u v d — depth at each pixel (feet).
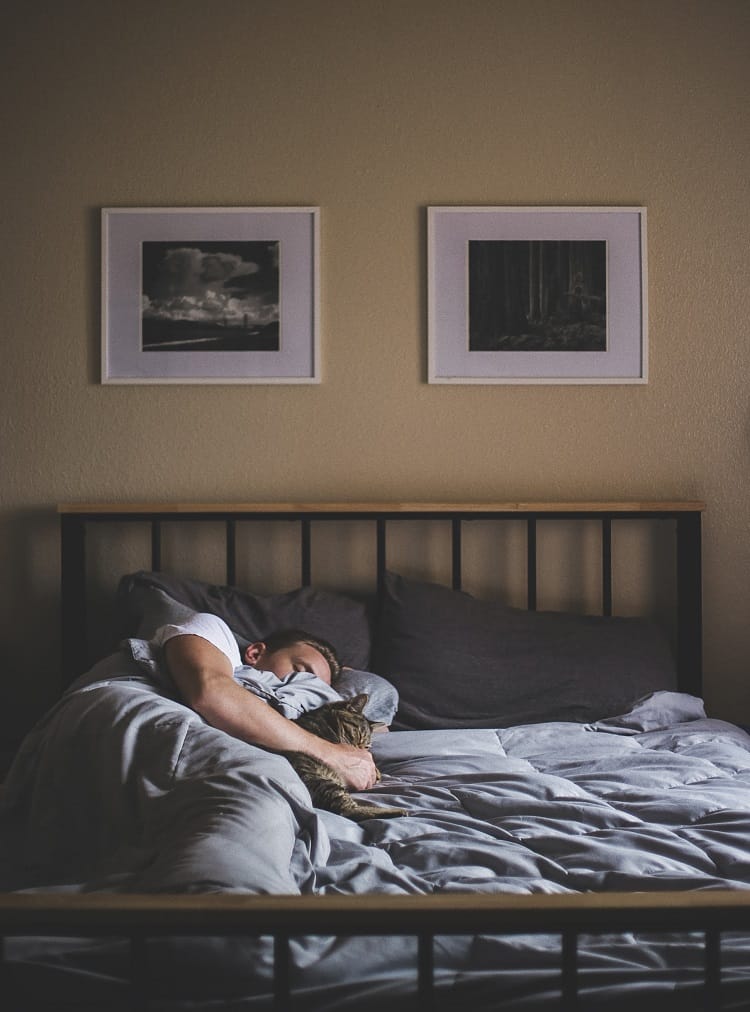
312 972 2.92
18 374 8.41
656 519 8.59
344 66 8.47
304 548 8.32
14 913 2.52
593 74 8.55
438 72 8.50
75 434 8.45
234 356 8.46
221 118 8.45
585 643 7.68
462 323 8.50
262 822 3.64
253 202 8.47
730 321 8.59
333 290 8.50
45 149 8.40
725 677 8.60
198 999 2.83
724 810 4.91
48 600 8.43
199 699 5.26
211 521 8.43
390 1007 2.82
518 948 3.11
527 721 7.34
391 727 7.22
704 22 8.56
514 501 8.57
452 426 8.55
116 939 3.03
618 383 8.57
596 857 4.12
